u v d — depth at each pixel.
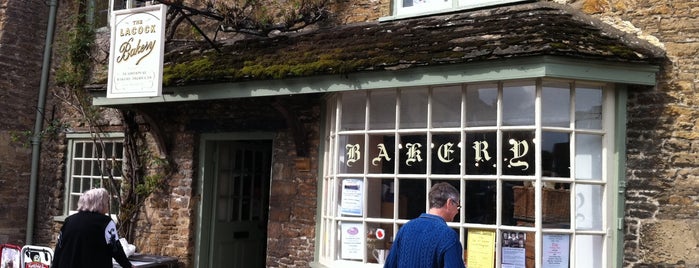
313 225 6.97
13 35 9.56
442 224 3.86
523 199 5.37
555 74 5.02
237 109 7.73
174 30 7.84
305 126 7.14
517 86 5.50
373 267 6.09
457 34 5.80
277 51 6.88
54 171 9.77
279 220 7.28
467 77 5.34
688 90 5.41
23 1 9.73
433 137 5.86
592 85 5.51
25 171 9.79
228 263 8.36
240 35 7.96
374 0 7.13
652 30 5.62
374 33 6.55
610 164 5.50
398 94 6.09
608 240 5.43
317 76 6.10
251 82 6.55
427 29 6.23
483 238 5.50
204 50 7.66
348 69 5.80
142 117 8.54
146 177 8.30
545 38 5.12
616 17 5.81
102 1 9.75
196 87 6.94
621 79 5.30
